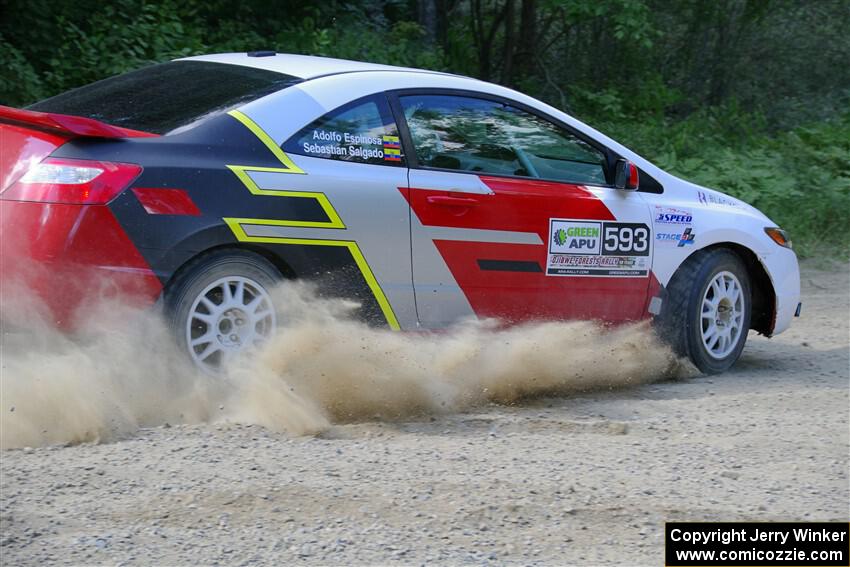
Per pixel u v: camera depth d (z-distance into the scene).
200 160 8.41
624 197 10.88
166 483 6.93
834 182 22.53
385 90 9.56
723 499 7.26
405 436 8.38
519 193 10.06
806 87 30.36
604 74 27.16
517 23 26.59
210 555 5.95
